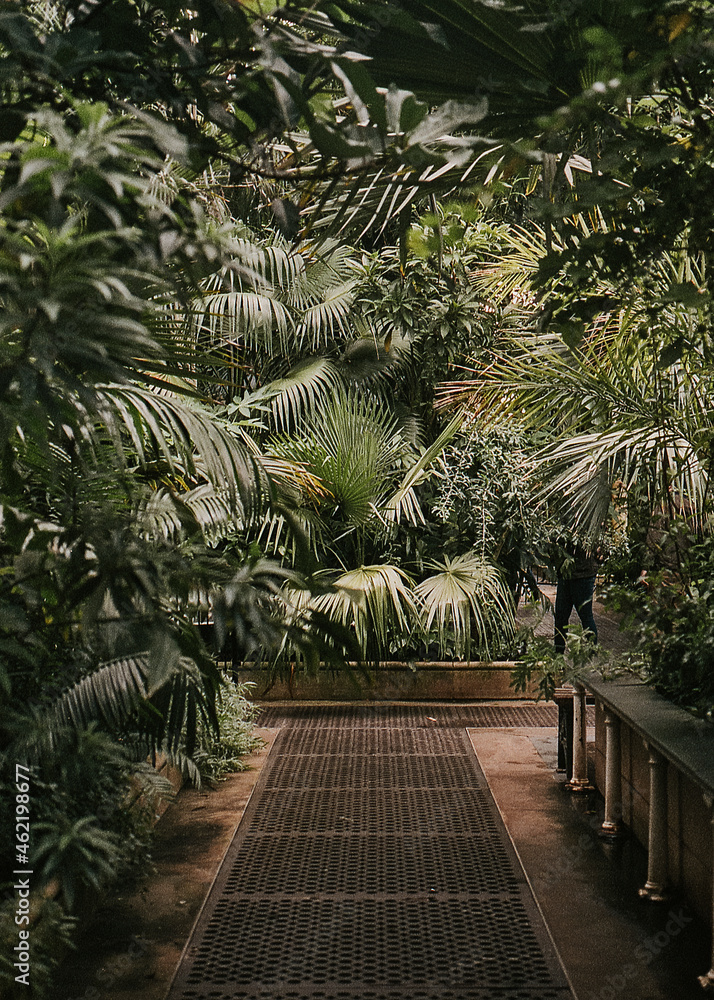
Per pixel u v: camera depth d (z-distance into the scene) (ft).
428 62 6.73
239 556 6.89
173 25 6.27
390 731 23.86
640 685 16.17
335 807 17.84
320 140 5.23
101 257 4.48
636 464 15.48
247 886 13.99
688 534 14.90
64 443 6.77
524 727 24.23
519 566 27.25
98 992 10.72
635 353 14.64
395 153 5.80
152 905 13.29
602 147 7.66
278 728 24.13
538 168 9.09
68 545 5.91
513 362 16.67
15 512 6.73
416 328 24.08
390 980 11.04
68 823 7.48
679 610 13.74
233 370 24.75
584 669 16.85
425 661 27.68
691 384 14.20
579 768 18.76
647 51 6.30
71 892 7.35
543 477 17.85
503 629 27.07
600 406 15.12
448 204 7.76
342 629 6.62
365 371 26.73
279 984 10.93
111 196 5.00
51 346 4.44
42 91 5.21
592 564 23.58
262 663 24.72
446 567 26.14
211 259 5.32
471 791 18.83
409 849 15.56
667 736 12.51
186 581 5.68
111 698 9.78
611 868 14.69
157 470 12.02
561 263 7.50
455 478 26.45
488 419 19.53
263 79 5.92
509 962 11.51
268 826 16.79
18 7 5.30
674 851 13.88
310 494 22.35
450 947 11.93
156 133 4.75
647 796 15.23
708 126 7.12
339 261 25.52
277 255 21.26
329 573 23.82
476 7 6.40
